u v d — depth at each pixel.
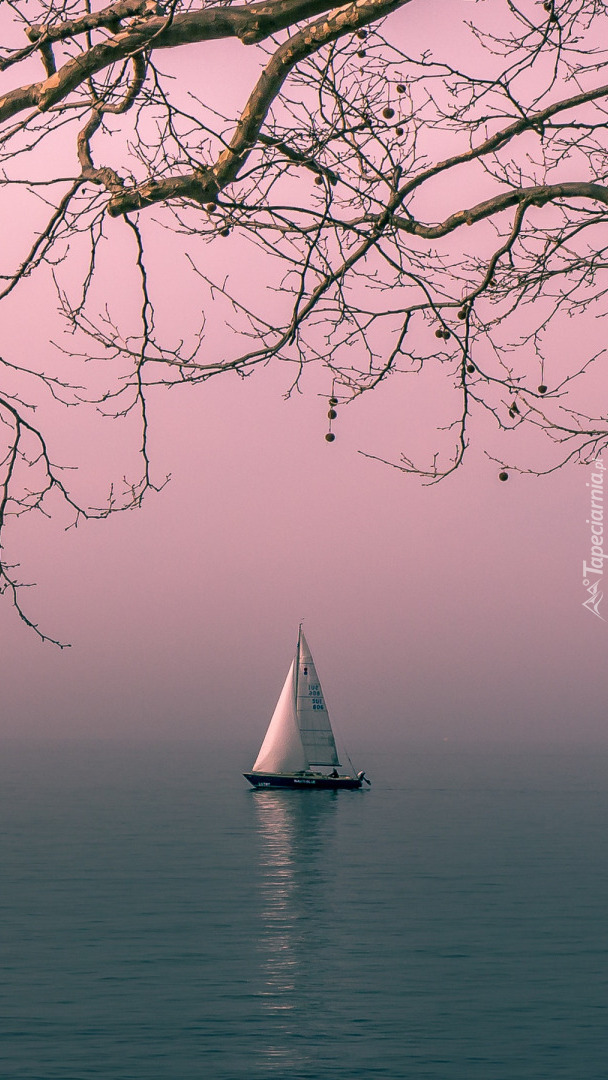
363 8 5.27
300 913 56.28
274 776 92.00
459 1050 32.06
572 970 42.66
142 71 5.59
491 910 56.66
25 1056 31.33
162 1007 37.19
